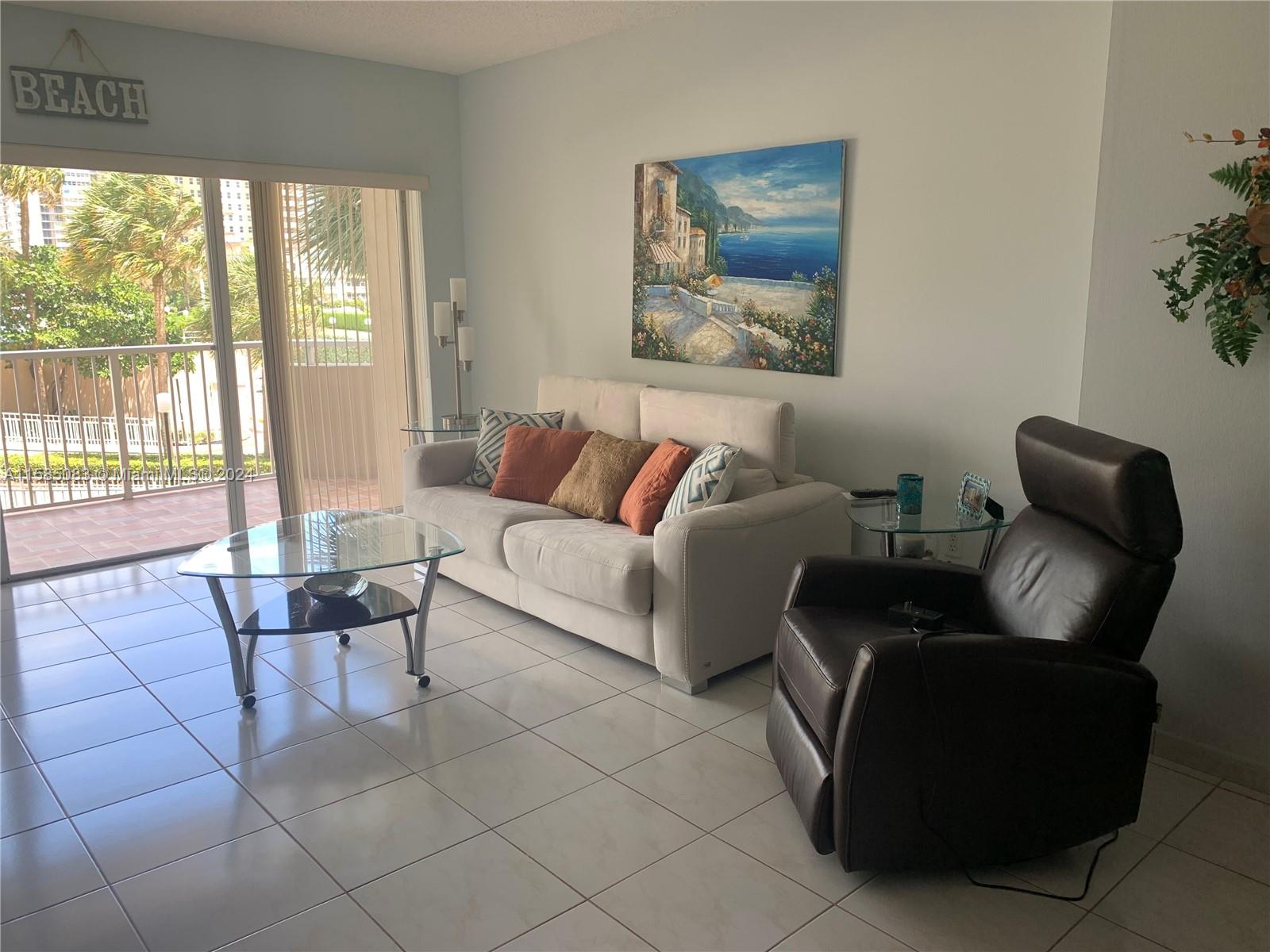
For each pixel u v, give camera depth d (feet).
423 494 13.84
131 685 10.53
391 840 7.54
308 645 11.74
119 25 13.57
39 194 25.34
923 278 11.17
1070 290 9.85
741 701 10.16
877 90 11.31
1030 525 8.26
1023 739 6.73
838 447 12.39
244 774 8.58
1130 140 8.46
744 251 13.02
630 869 7.16
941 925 6.56
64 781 8.47
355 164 16.38
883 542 10.52
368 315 17.10
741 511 10.41
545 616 11.89
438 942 6.36
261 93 15.07
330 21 13.74
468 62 16.44
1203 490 8.37
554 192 16.01
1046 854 7.16
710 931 6.48
